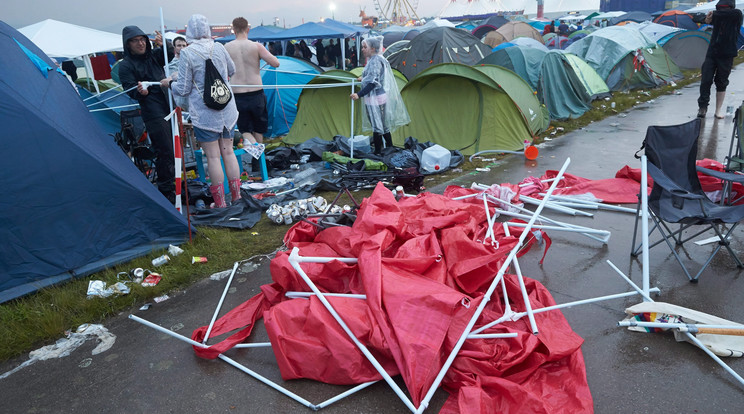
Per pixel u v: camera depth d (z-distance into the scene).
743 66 16.89
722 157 6.41
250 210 5.37
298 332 2.71
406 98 8.11
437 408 2.41
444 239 3.30
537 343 2.53
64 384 2.80
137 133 6.59
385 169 6.42
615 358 2.70
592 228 4.42
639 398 2.41
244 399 2.58
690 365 2.61
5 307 3.50
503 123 7.53
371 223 3.34
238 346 2.96
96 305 3.52
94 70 9.81
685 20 25.92
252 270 4.04
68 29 12.00
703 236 4.11
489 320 2.78
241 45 6.42
